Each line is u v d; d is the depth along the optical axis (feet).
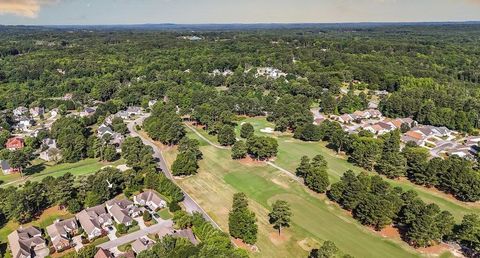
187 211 350.43
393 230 320.70
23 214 335.06
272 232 318.65
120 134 562.66
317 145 525.75
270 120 636.89
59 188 351.87
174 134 519.19
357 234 315.78
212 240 277.03
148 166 419.74
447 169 390.21
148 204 361.10
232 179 420.36
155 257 265.13
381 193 343.26
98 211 338.34
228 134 522.88
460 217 339.36
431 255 288.92
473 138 545.44
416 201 319.06
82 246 298.76
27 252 282.97
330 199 373.61
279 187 400.26
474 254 286.66
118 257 272.51
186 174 431.43
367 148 447.42
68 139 494.18
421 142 523.29
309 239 308.60
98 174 381.40
